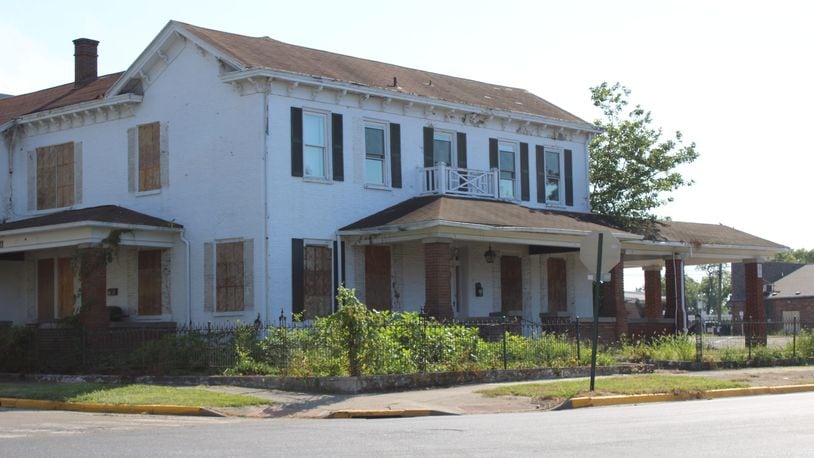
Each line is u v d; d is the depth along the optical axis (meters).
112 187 32.09
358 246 30.06
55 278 32.72
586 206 37.72
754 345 32.34
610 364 26.75
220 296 28.91
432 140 32.59
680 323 38.00
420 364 23.09
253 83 28.30
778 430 13.92
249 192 28.33
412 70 36.62
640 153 43.09
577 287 36.53
